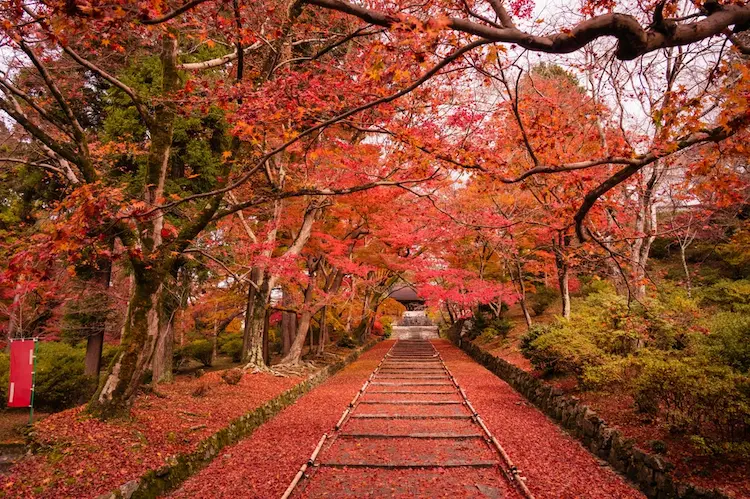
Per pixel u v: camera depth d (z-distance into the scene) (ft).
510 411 34.35
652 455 18.84
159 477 18.95
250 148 27.50
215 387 35.27
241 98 19.03
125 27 21.95
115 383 22.84
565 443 25.98
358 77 19.27
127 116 36.68
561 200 20.85
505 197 41.55
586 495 18.43
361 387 43.62
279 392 36.73
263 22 24.34
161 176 25.45
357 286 69.15
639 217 30.68
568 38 9.88
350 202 44.34
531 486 19.25
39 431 20.81
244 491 19.22
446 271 53.98
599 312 32.71
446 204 46.37
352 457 23.15
